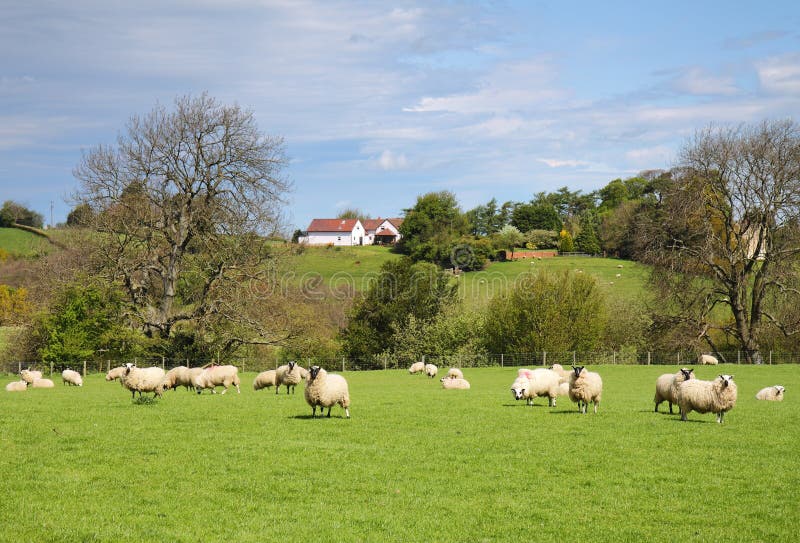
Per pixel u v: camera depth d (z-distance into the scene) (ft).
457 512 43.39
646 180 648.79
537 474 52.29
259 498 45.98
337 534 39.29
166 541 37.99
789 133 203.21
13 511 42.55
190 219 200.23
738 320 218.18
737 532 39.96
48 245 274.16
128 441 63.05
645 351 240.32
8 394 119.55
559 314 234.79
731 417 81.05
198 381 115.24
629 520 42.11
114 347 203.10
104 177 192.85
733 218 215.72
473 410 87.15
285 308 220.02
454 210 525.34
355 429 70.44
